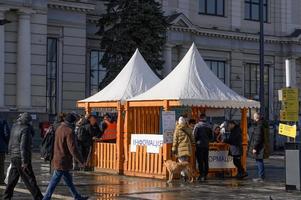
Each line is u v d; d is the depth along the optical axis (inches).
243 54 1966.0
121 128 829.8
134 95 845.8
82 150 858.1
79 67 1518.2
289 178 639.1
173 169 718.5
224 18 1929.1
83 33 1524.4
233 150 766.5
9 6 1336.1
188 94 753.6
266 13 2044.8
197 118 832.3
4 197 547.2
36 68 1393.9
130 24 1406.3
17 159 531.8
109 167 843.4
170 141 748.0
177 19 1745.8
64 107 1492.4
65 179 522.3
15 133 534.0
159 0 1748.3
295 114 625.6
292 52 2042.3
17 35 1363.2
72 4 1488.7
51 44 1486.2
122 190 647.8
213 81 797.2
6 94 1348.4
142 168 790.5
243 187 681.6
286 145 640.4
